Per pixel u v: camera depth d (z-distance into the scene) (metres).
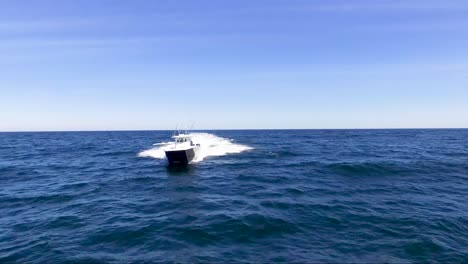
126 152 48.16
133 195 19.78
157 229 13.34
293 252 11.00
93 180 25.09
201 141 53.59
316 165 29.84
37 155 45.84
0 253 11.30
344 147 52.34
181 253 11.03
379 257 10.62
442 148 48.69
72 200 18.75
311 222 13.93
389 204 16.75
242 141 70.38
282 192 19.67
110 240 12.32
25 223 14.62
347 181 22.75
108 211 16.25
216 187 21.50
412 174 24.95
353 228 13.23
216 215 15.00
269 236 12.43
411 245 11.51
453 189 20.30
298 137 95.38
